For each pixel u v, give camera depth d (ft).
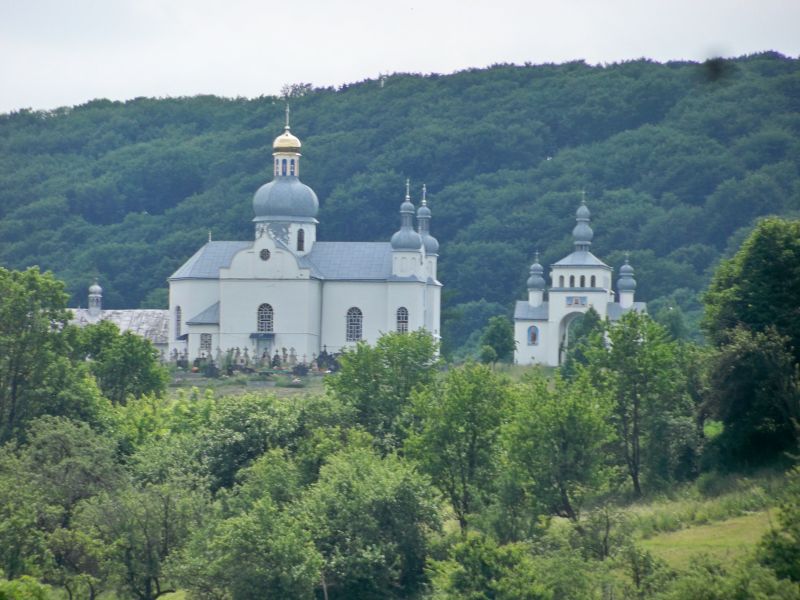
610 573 637.71
